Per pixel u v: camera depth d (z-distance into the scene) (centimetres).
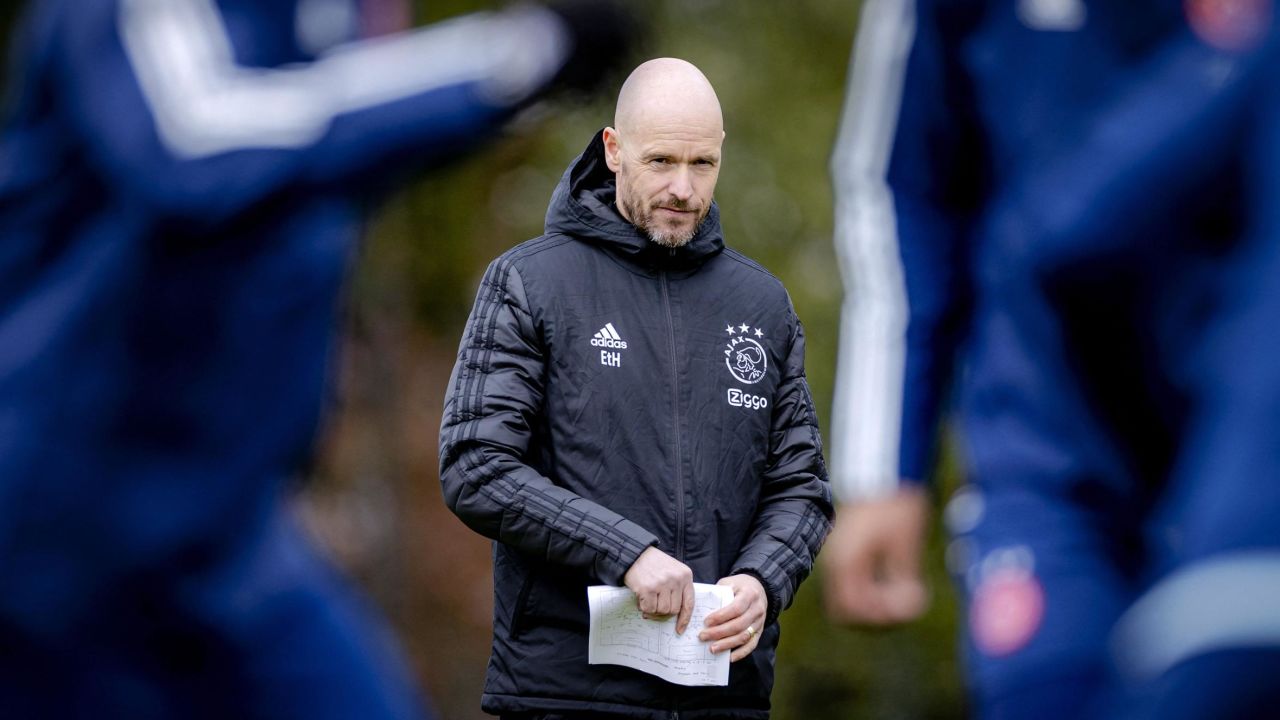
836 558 1373
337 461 4856
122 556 1658
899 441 1353
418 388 5322
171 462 1664
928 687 5444
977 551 1189
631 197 1055
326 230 1616
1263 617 588
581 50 1393
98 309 1616
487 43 1418
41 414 1625
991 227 1188
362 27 1562
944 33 1291
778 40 5372
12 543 1633
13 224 1625
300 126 1481
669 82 1049
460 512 1034
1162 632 607
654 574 1002
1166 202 973
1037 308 1119
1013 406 1155
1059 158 1147
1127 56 1116
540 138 4612
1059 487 1141
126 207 1584
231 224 1559
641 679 1034
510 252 1078
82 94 1562
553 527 1010
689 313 1071
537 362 1050
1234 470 606
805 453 1098
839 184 1381
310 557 1767
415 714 1823
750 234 5012
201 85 1515
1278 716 587
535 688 1044
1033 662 1142
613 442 1042
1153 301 1001
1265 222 665
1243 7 845
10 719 1670
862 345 1366
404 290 4909
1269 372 611
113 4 1548
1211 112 905
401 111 1451
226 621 1697
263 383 1669
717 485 1053
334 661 1742
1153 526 1117
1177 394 1028
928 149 1336
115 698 1684
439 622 5256
